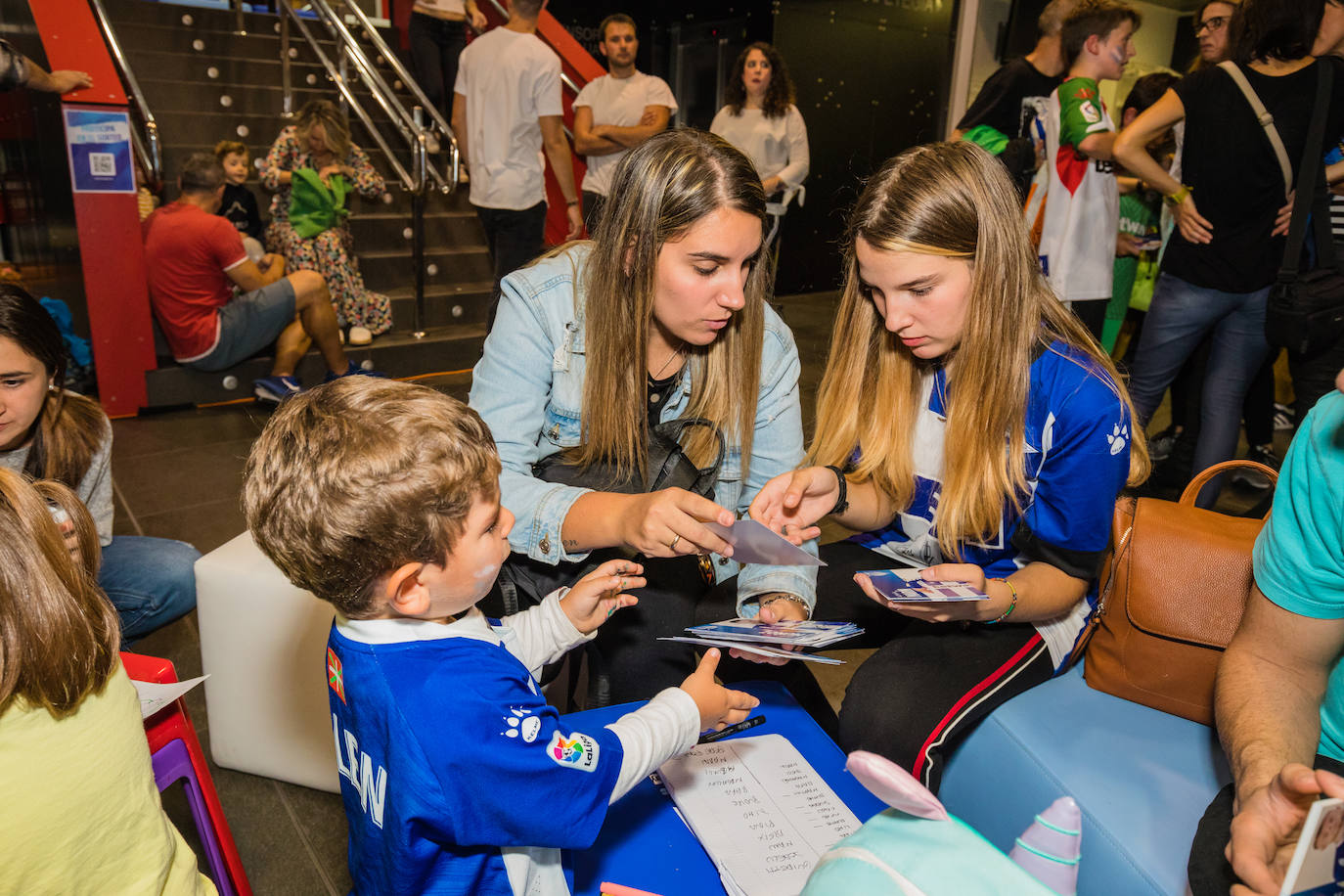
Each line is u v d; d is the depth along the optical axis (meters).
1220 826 1.10
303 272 4.50
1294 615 1.13
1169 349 3.04
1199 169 2.77
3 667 0.89
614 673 1.62
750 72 5.51
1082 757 1.38
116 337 4.16
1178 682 1.45
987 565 1.62
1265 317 2.69
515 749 0.93
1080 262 3.27
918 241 1.32
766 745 1.36
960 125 3.52
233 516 3.25
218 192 4.32
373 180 5.12
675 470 1.58
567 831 0.97
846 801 1.27
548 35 6.31
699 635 1.30
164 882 1.10
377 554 0.90
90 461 1.93
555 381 1.59
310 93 6.33
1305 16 2.51
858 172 8.34
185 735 1.38
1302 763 1.06
